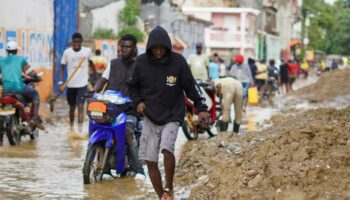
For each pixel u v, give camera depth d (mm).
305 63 105000
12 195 13531
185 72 12148
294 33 151625
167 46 11867
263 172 12305
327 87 52500
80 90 25219
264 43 122875
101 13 53844
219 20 106062
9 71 21031
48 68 39875
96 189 14297
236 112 24062
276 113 36062
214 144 18422
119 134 15227
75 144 21328
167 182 12195
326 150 12695
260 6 120188
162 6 70750
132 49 16469
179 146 21109
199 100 12398
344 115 21688
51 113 31375
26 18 36594
